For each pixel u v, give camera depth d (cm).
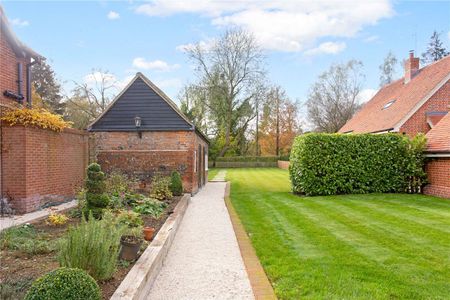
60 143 1090
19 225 678
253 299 414
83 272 323
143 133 1458
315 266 507
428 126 1739
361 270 486
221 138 4184
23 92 1164
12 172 895
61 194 1094
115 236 461
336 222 823
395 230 724
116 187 1137
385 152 1359
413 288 421
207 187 1909
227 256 595
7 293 350
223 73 3475
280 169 3784
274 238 689
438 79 1777
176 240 710
